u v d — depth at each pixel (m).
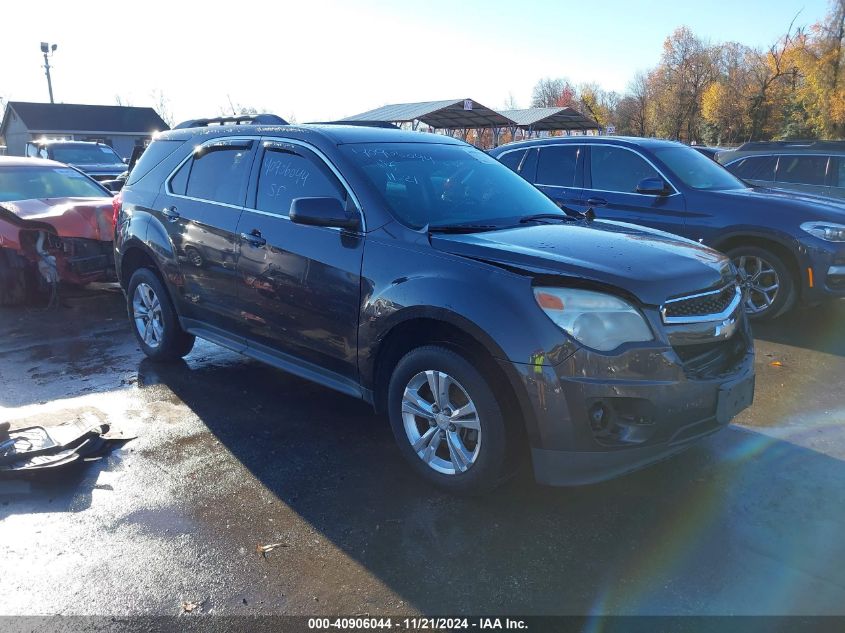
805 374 5.30
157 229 5.14
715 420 3.22
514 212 4.25
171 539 3.08
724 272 3.50
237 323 4.57
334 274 3.78
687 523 3.19
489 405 3.15
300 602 2.66
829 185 9.42
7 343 6.23
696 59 66.31
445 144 4.75
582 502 3.38
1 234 7.39
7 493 3.50
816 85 50.09
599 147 7.66
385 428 4.29
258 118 5.01
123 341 6.30
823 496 3.42
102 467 3.78
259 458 3.88
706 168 7.46
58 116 47.16
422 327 3.49
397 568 2.86
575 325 2.99
